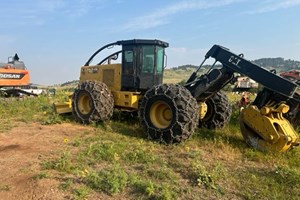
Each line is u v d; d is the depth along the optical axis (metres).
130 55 7.20
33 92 15.02
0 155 4.79
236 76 6.03
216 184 3.79
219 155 5.02
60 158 4.45
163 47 7.47
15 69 14.62
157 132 5.71
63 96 14.25
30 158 4.63
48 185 3.60
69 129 6.81
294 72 12.30
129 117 7.98
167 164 4.47
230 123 7.65
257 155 4.93
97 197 3.40
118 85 7.61
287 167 4.36
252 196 3.50
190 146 5.49
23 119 7.97
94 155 4.77
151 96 5.87
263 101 5.42
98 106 7.16
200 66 6.26
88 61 8.68
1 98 12.55
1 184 3.69
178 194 3.52
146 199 3.37
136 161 4.55
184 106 5.45
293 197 3.48
